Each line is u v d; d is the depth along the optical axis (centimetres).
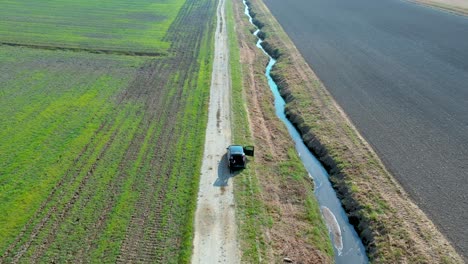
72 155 3778
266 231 2995
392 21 9125
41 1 10519
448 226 3081
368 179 3600
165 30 8275
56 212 3052
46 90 5184
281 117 5053
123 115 4588
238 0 12394
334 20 9306
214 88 5444
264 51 7650
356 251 3020
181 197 3256
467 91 5412
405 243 2902
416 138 4259
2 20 8419
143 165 3659
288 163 3916
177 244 2797
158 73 5925
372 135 4322
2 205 3097
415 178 3625
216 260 2683
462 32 8188
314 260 2808
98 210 3081
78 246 2745
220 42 7594
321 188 3709
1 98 4894
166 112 4694
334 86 5572
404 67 6284
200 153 3856
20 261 2619
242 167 3631
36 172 3509
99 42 7256
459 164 3819
